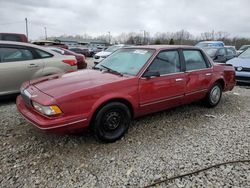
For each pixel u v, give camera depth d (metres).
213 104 5.20
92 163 2.97
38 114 3.12
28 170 2.81
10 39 10.48
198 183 2.60
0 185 2.55
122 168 2.87
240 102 5.79
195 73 4.54
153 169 2.85
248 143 3.54
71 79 3.60
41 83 3.58
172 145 3.45
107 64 4.37
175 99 4.25
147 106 3.83
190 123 4.32
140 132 3.88
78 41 68.75
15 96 5.38
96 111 3.26
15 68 5.20
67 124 2.99
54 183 2.59
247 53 8.45
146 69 3.78
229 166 2.91
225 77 5.31
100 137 3.37
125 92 3.48
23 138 3.60
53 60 5.79
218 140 3.63
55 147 3.35
